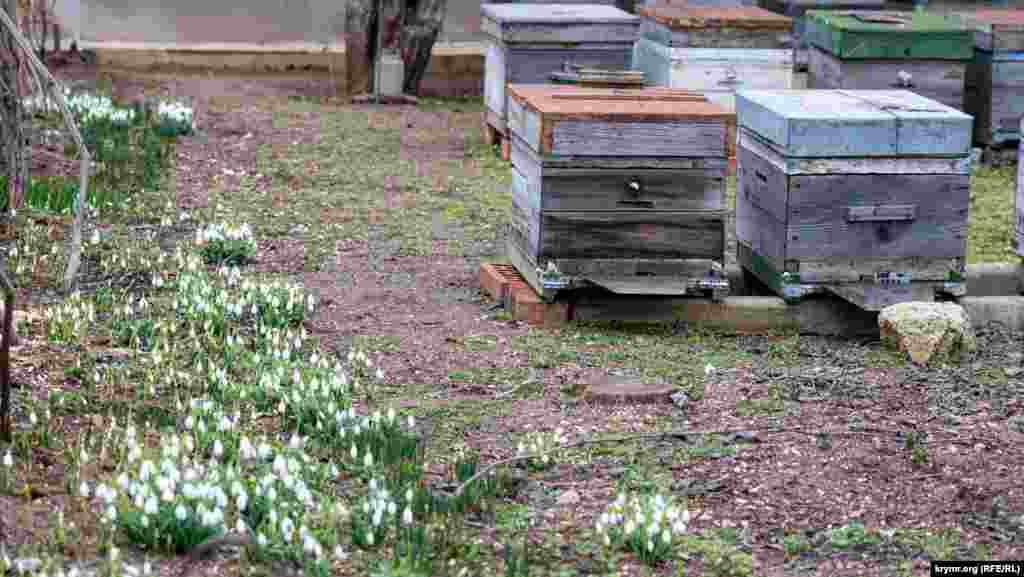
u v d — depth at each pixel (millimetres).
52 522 6547
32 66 7016
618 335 8164
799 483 6996
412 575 6484
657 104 8180
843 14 11133
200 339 7773
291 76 14195
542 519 6785
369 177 10383
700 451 7168
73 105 11055
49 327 7746
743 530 6766
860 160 8117
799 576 6574
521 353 7926
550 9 11180
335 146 11062
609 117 8039
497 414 7418
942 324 7949
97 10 14227
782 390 7645
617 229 8133
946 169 8164
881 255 8188
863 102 8336
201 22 14555
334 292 8516
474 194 10141
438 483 6934
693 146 8094
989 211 10023
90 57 13898
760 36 10641
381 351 7906
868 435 7293
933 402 7566
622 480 6996
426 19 13016
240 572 6457
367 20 12836
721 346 8102
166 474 6691
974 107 11328
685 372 7793
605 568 6578
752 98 8391
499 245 9242
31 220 8828
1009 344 8156
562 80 9938
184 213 9328
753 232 8453
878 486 6988
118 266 8484
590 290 8227
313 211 9656
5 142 8789
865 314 8258
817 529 6777
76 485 6703
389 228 9453
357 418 7215
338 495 6828
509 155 10930
